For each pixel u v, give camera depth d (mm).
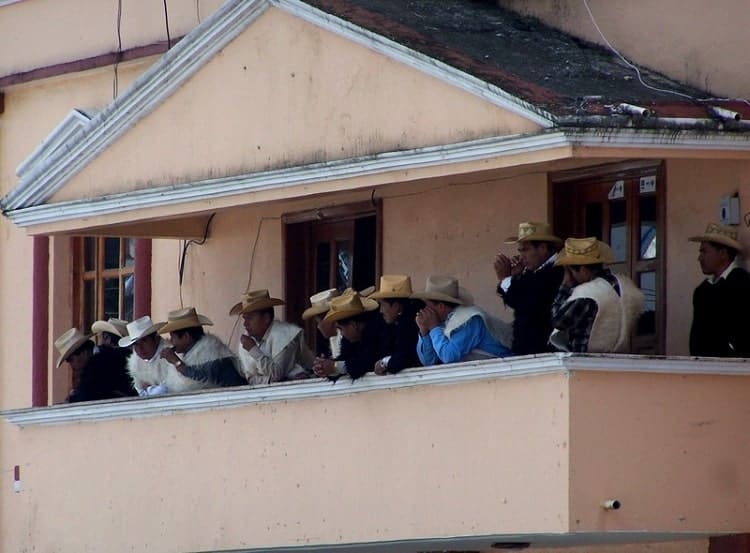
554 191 45406
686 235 42562
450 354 40500
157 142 46906
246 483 44969
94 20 58125
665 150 38812
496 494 39156
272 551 45406
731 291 39875
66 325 60000
